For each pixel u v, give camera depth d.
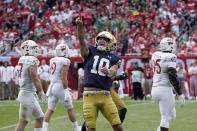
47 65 63.84
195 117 38.41
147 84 61.31
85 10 80.69
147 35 71.38
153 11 79.50
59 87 29.48
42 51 68.44
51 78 30.14
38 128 25.38
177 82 24.86
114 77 23.41
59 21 80.75
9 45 71.12
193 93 60.06
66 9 82.25
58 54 30.34
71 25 80.62
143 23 76.62
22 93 24.58
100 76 21.81
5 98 62.31
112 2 83.56
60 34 74.19
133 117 38.88
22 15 83.12
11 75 62.12
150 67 61.44
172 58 25.05
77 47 69.06
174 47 25.92
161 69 25.31
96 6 84.50
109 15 80.31
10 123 36.44
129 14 78.88
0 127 33.88
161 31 74.00
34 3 88.25
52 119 38.22
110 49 22.55
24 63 24.53
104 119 37.56
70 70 64.88
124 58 64.81
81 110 45.97
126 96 63.91
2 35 76.44
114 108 21.77
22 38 77.19
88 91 21.83
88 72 22.06
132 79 58.09
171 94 25.36
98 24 77.56
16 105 52.50
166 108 25.14
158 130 25.75
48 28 77.00
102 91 21.77
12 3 88.62
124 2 83.50
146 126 33.22
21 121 24.58
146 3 81.38
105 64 22.08
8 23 83.38
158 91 25.33
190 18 77.81
